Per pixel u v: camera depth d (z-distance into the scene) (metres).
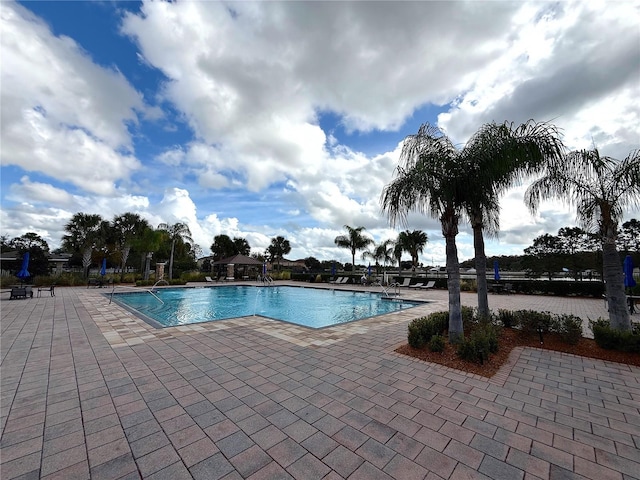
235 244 42.34
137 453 2.24
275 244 47.09
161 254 28.94
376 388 3.52
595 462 2.14
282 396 3.30
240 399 3.22
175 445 2.35
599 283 13.94
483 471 2.03
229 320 8.05
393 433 2.53
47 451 2.26
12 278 17.70
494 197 5.46
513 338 5.85
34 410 2.94
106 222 26.47
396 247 25.84
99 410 2.95
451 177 4.95
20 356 4.74
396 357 4.74
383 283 20.86
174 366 4.31
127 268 33.31
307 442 2.39
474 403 3.12
